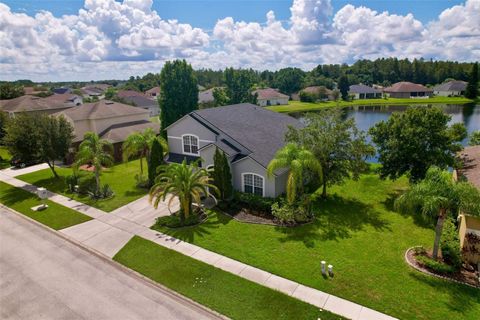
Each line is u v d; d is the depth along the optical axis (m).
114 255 16.25
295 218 19.14
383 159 21.72
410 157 20.70
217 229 18.70
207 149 24.56
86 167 34.09
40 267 15.45
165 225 19.39
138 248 16.83
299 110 88.38
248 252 16.09
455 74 139.38
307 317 11.63
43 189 24.64
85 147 24.45
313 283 13.49
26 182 29.03
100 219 20.59
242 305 12.36
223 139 25.02
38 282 14.27
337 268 14.51
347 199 22.89
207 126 26.45
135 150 26.69
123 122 42.25
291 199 19.05
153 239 17.75
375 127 22.91
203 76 181.50
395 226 18.50
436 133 20.30
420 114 20.88
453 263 14.26
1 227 19.89
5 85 68.06
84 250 16.92
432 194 13.41
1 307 12.72
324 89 110.31
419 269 14.15
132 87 143.00
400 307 11.96
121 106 43.72
